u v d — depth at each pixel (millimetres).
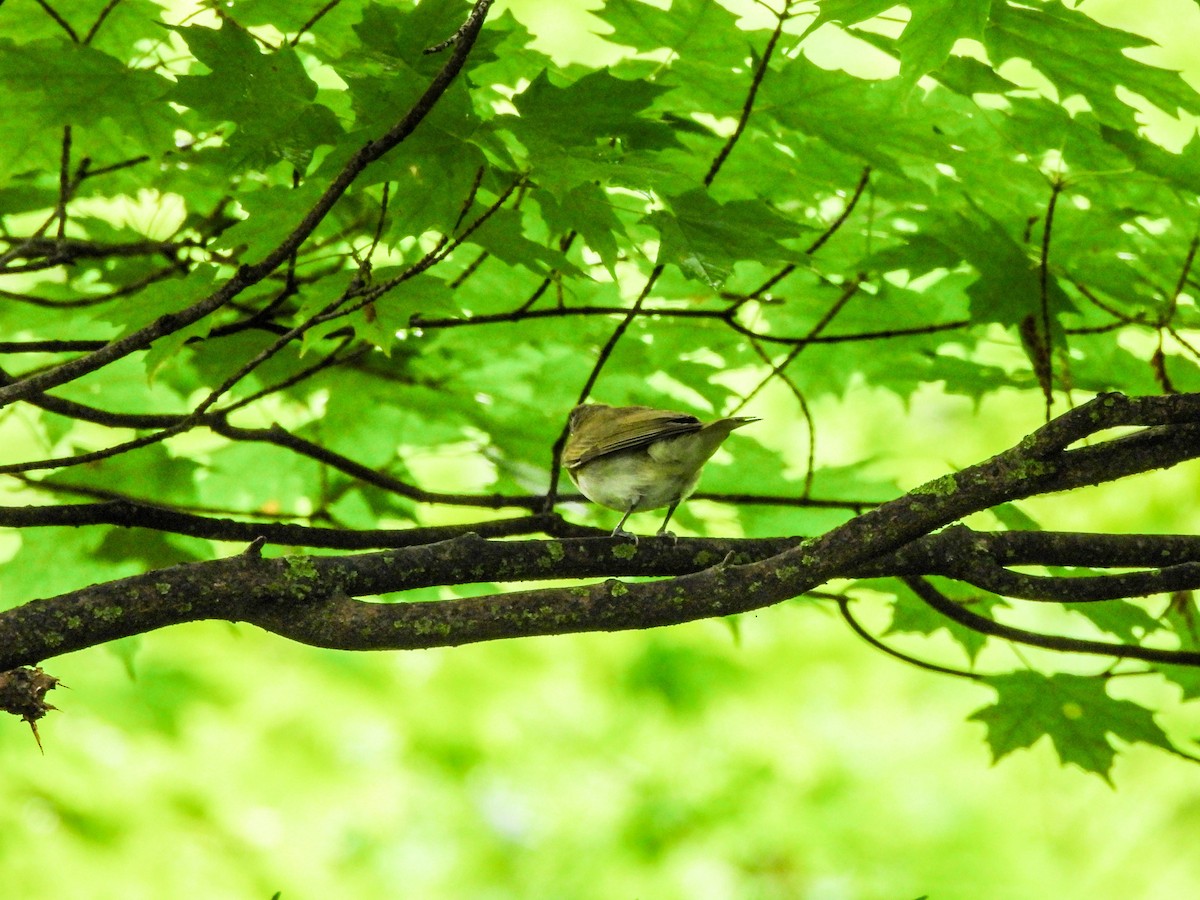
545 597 7109
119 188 10305
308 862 18953
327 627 6980
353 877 19062
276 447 11875
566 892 19359
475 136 7086
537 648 20312
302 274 10656
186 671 18656
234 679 19094
